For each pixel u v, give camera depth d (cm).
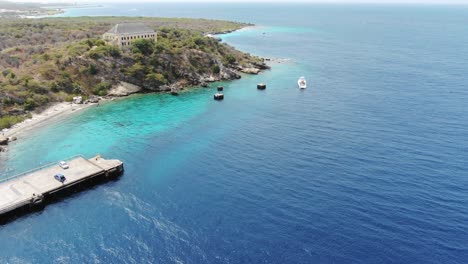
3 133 10950
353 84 16925
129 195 7944
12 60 15838
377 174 8406
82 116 12606
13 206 7269
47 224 7094
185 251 6256
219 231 6700
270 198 7625
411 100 14088
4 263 6116
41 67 14562
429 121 11694
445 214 6925
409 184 7950
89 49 16375
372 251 6106
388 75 18650
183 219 7069
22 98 12681
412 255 6003
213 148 10050
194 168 8969
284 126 11581
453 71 19212
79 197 7944
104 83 15050
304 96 15025
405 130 10975
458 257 5928
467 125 11244
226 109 13438
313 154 9519
